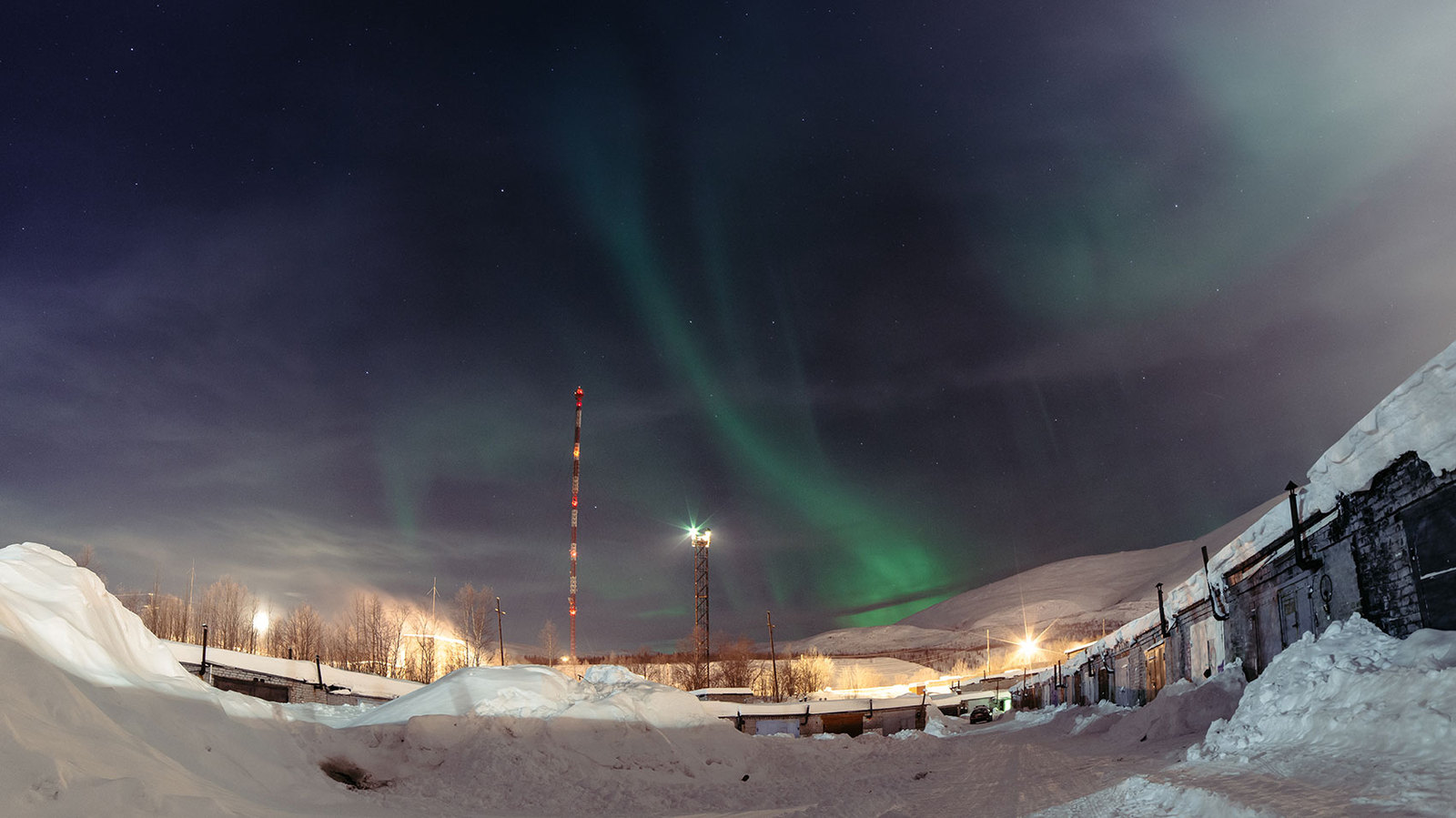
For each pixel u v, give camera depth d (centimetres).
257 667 3572
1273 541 2028
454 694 2088
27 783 834
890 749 2845
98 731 1073
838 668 14275
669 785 1902
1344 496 1611
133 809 864
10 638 1096
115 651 1368
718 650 9244
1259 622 2170
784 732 5216
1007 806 1230
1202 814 841
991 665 16075
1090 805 1081
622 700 2261
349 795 1448
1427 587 1308
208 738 1312
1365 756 938
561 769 1841
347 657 6694
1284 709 1312
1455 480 1221
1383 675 1116
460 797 1609
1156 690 3284
